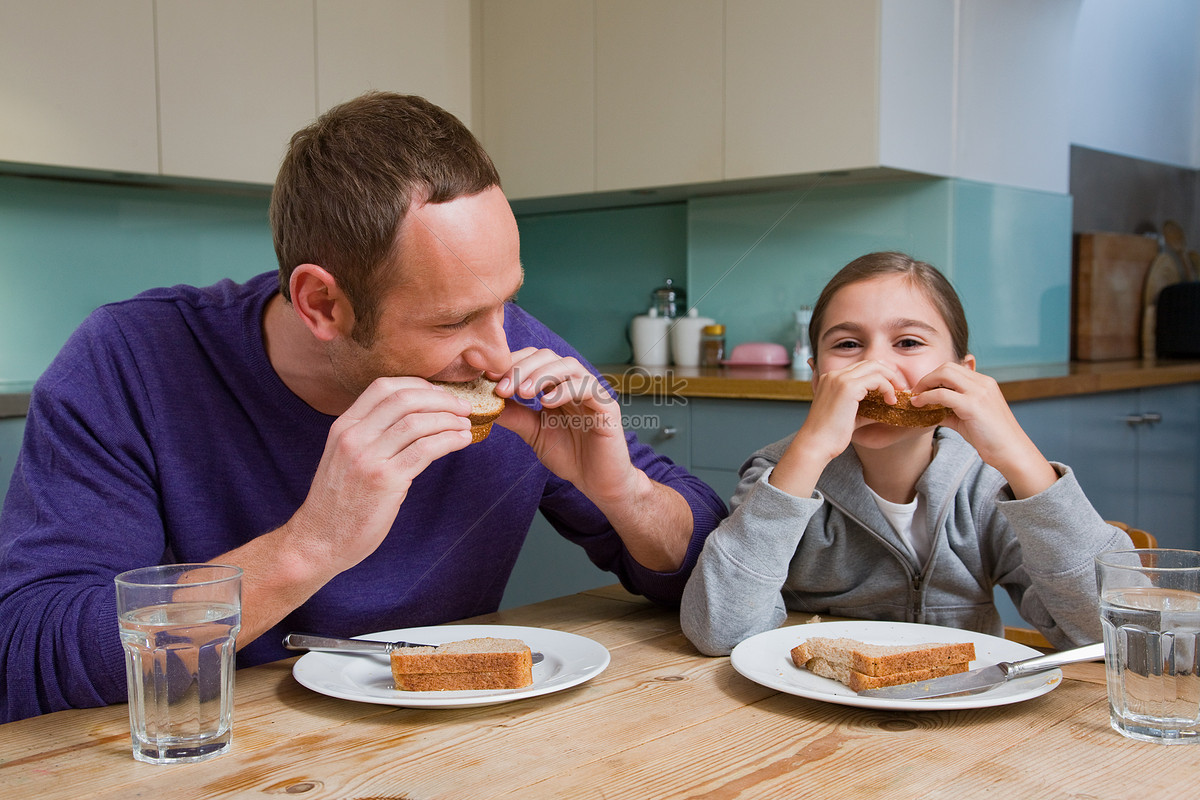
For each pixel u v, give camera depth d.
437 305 0.75
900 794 0.53
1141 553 0.67
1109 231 3.29
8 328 2.55
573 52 2.85
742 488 1.13
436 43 3.01
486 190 0.75
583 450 0.90
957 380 0.86
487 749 0.59
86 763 0.58
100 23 2.33
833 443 0.87
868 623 0.85
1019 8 2.71
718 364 2.84
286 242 0.79
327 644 0.79
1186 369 2.86
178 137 2.48
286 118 2.67
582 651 0.77
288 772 0.56
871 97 2.26
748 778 0.55
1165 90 3.55
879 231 2.59
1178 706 0.60
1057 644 0.88
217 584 0.60
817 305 1.12
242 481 0.97
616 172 2.78
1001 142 2.66
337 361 0.84
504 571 1.13
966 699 0.63
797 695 0.67
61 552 0.82
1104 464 2.58
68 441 0.90
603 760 0.58
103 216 2.69
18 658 0.73
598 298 3.32
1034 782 0.54
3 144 2.20
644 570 0.96
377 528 0.72
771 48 2.43
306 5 2.69
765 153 2.46
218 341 0.97
